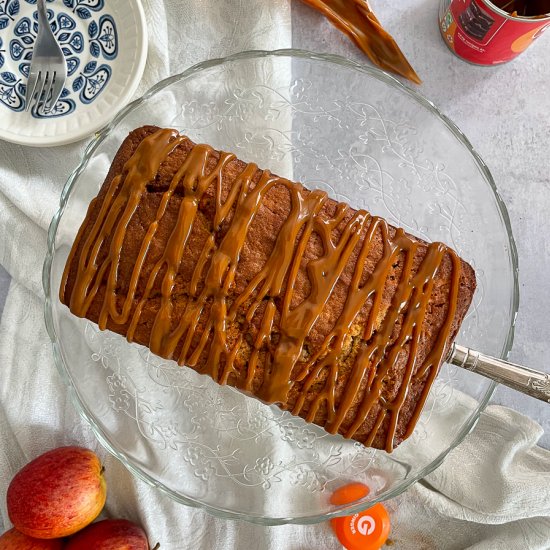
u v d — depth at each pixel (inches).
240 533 27.0
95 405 25.9
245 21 26.5
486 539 27.2
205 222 22.4
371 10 27.0
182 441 26.0
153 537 26.7
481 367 23.5
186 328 22.3
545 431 26.9
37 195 26.7
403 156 26.2
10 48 26.7
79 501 25.3
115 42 26.5
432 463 24.4
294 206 22.6
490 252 25.5
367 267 22.5
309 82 26.3
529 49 27.0
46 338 26.9
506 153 27.0
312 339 22.2
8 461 26.8
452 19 25.8
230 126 26.2
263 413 25.9
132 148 23.2
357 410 22.6
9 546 26.0
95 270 22.7
